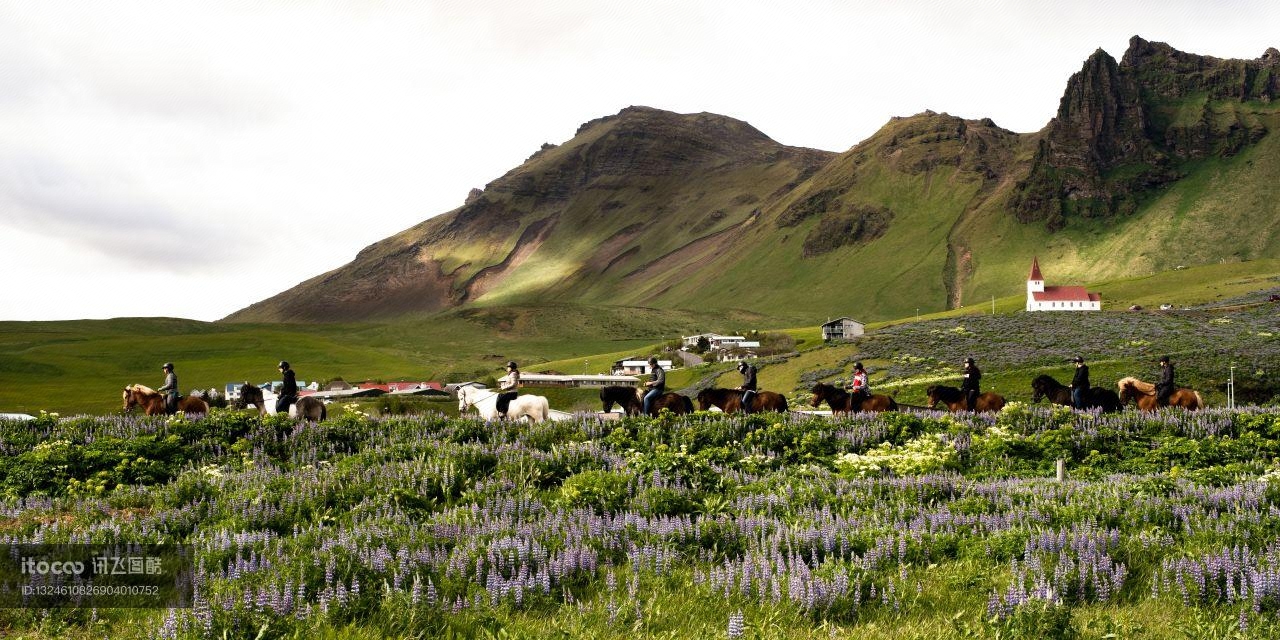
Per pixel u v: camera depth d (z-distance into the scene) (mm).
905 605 11828
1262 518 15461
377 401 99625
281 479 20016
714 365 140625
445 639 10484
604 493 17672
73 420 29844
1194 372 85688
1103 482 20188
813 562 13289
